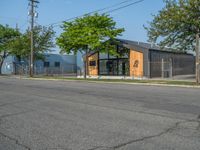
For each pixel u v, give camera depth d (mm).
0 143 6480
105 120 8711
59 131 7438
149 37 31297
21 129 7734
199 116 9141
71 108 11094
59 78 36969
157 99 13508
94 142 6402
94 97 14547
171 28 28891
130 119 8805
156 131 7277
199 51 24500
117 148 5977
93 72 42625
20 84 24922
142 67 37219
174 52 40188
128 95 15336
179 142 6297
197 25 27641
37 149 6004
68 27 35906
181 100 13047
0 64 57875
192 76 39188
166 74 39219
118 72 39812
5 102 13000
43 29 52906
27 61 58656
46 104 12266
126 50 38844
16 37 56375
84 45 35438
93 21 35500
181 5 27906
